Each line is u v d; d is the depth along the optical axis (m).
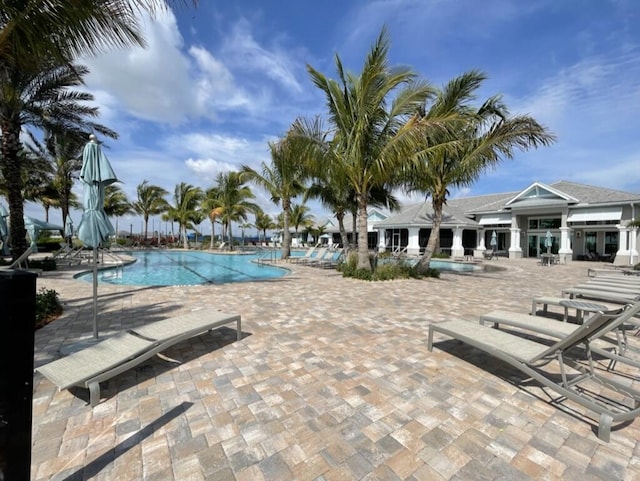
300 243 47.88
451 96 10.91
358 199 11.59
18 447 1.48
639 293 6.12
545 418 2.69
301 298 7.62
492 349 3.20
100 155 4.27
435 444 2.35
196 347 4.27
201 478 2.00
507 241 31.36
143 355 3.19
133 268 17.53
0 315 1.46
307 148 10.45
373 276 11.02
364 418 2.67
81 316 5.84
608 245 23.88
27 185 23.34
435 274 12.24
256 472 2.06
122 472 2.04
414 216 28.72
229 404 2.87
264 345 4.36
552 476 2.05
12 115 10.85
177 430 2.49
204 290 8.68
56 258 17.44
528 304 7.11
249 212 30.36
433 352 4.13
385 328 5.18
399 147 9.57
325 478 2.01
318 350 4.18
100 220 4.29
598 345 4.52
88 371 2.84
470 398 3.00
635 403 2.92
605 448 2.32
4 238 8.11
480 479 2.02
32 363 1.53
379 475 2.04
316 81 10.95
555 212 25.23
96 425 2.54
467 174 11.90
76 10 3.55
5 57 4.18
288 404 2.88
